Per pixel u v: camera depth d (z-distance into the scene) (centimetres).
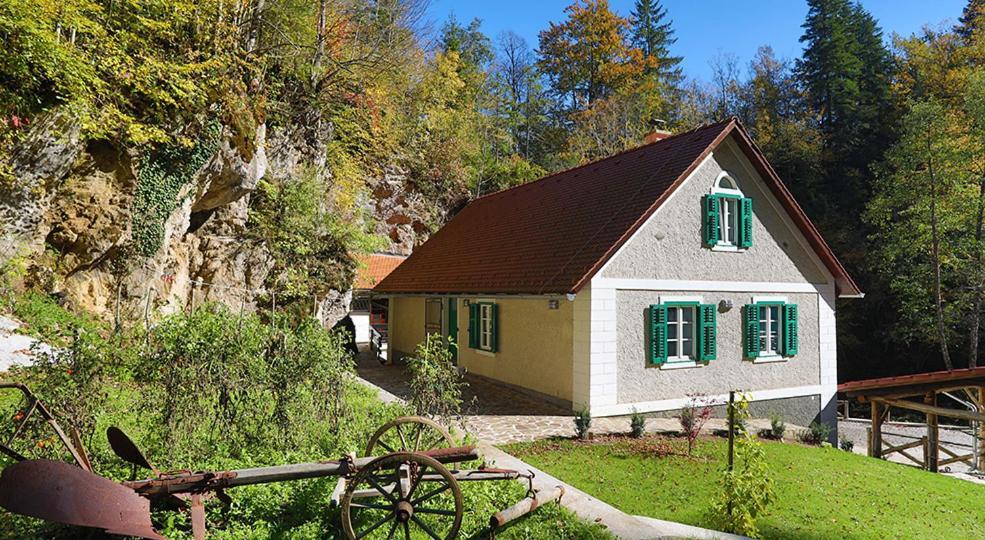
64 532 460
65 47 1120
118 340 721
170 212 1397
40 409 490
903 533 741
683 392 1378
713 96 4928
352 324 2384
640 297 1333
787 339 1566
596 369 1254
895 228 2934
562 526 555
